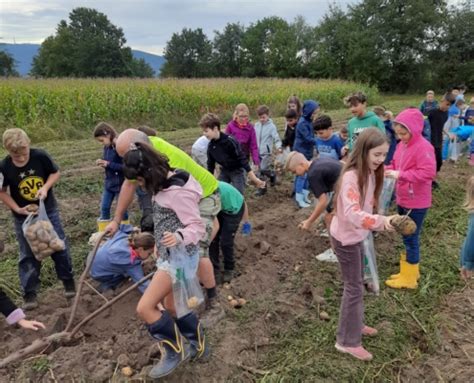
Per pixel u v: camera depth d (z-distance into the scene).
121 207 4.03
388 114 6.74
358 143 3.32
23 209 4.29
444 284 4.89
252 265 5.27
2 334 4.07
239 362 3.55
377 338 3.93
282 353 3.73
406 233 3.05
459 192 8.37
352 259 3.49
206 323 3.97
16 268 5.32
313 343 3.84
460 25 46.16
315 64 52.97
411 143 4.49
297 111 8.23
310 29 57.62
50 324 4.13
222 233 4.71
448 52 47.19
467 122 11.27
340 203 3.39
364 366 3.59
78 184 8.47
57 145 12.43
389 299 4.54
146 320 3.07
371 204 3.51
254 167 8.55
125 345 3.69
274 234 6.33
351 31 49.06
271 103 22.53
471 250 3.94
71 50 80.19
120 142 3.35
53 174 4.48
